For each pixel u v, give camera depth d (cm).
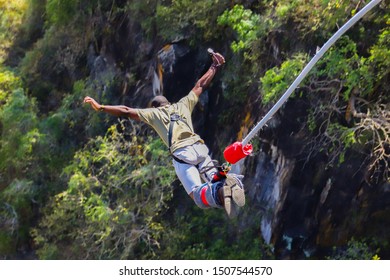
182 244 1983
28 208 2372
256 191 1916
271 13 1833
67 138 2403
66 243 2147
